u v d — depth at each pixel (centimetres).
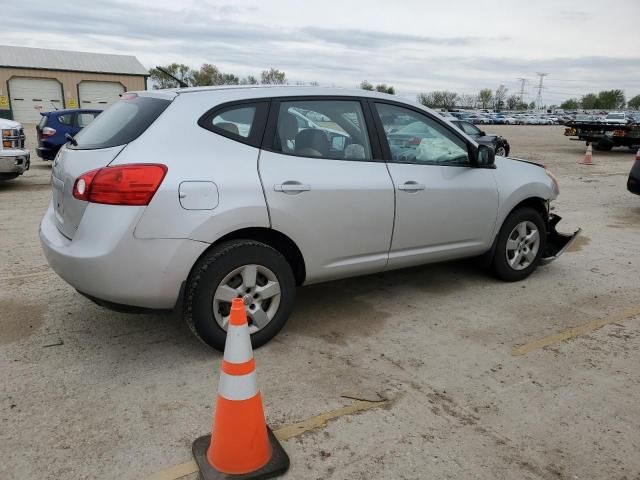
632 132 1873
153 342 363
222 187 316
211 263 317
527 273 504
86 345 357
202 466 240
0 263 525
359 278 505
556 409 295
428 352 359
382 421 281
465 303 447
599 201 959
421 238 414
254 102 344
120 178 294
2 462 244
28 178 1127
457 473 244
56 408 285
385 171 387
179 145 313
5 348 351
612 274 532
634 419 288
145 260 301
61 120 1309
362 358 348
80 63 4131
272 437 260
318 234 358
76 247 305
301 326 396
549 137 3164
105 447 256
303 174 347
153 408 288
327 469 245
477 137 1608
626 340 383
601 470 248
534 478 242
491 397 306
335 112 375
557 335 389
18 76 3872
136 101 354
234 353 232
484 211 448
